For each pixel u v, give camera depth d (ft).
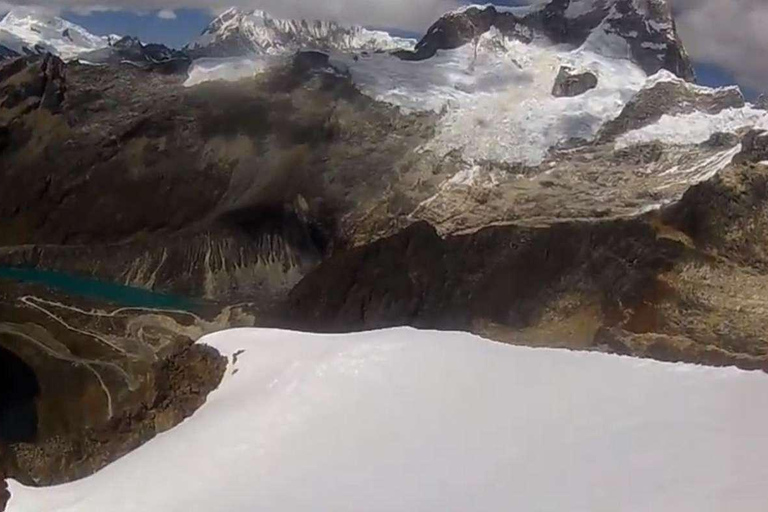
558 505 74.90
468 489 80.74
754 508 68.69
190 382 123.34
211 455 99.76
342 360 113.29
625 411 91.25
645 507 71.92
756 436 82.48
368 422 98.63
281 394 109.29
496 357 110.32
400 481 85.05
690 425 86.02
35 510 97.14
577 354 110.22
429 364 110.11
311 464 92.12
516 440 88.89
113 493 96.99
